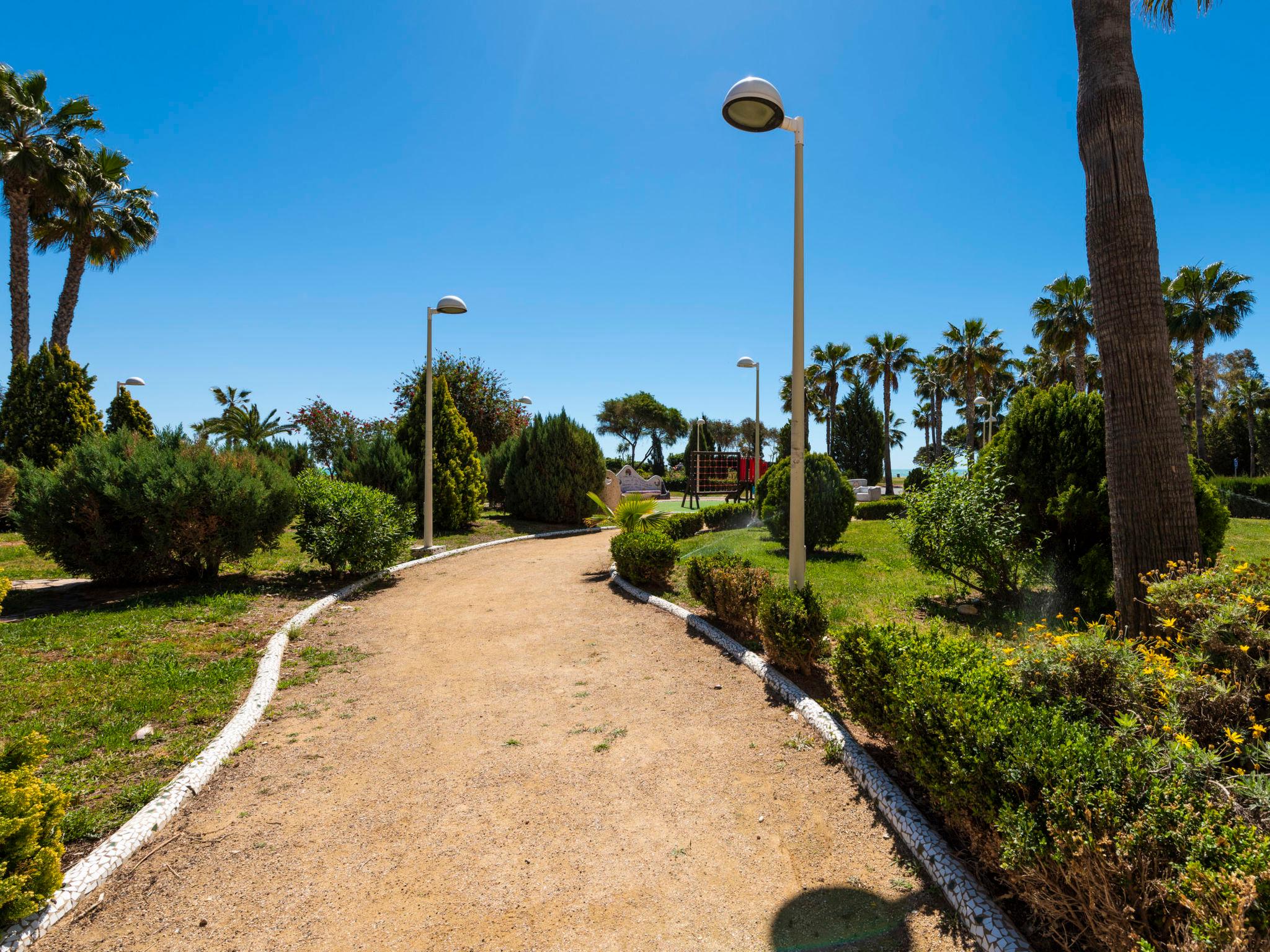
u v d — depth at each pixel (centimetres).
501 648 660
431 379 1318
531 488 1889
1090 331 3089
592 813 347
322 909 272
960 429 6769
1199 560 454
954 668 334
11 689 481
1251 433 4062
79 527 823
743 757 407
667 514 2066
